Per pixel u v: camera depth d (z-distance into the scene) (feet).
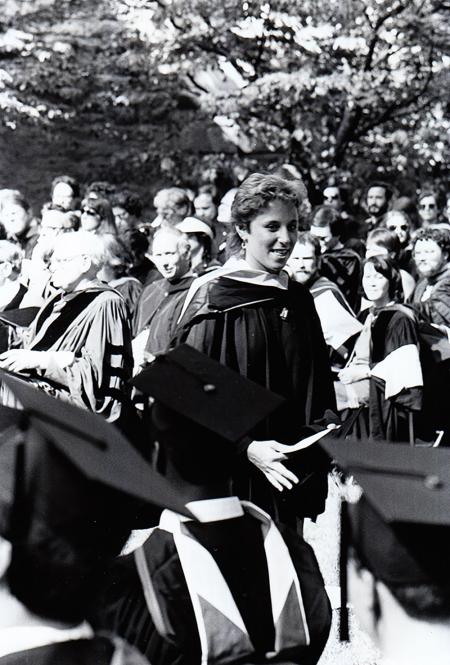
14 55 61.46
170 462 14.75
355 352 28.63
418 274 37.91
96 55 61.57
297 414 18.29
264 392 15.28
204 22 53.83
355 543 14.74
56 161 65.26
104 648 14.74
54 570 15.06
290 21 52.49
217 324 18.19
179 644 14.03
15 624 15.07
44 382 23.12
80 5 59.98
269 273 18.44
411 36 53.01
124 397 23.66
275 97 54.19
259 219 18.19
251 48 55.57
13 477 15.15
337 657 19.07
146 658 14.24
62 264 24.23
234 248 19.12
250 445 17.03
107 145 65.10
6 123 62.08
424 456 14.80
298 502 18.21
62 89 62.39
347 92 53.47
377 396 27.68
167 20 54.54
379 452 14.84
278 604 14.35
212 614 13.98
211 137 63.67
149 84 62.18
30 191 65.16
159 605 14.11
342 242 39.55
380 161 58.54
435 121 56.70
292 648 14.29
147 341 27.55
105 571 15.01
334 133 57.16
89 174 65.16
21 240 36.96
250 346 18.12
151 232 39.37
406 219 39.86
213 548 14.43
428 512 13.89
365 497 14.75
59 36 60.18
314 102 55.26
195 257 33.04
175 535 14.51
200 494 14.67
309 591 14.82
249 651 13.99
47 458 15.08
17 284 29.66
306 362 18.48
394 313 28.07
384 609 14.69
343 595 14.70
